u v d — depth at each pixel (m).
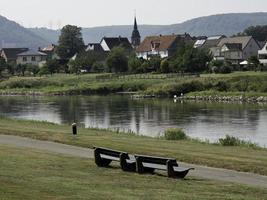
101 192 23.03
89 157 33.91
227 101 132.88
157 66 195.88
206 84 150.12
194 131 73.12
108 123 85.62
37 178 25.84
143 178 26.89
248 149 40.53
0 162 30.41
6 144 40.22
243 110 106.12
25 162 30.81
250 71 173.12
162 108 114.38
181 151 36.16
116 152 29.53
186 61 182.75
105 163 30.36
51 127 57.97
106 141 41.75
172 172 27.19
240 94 136.50
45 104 131.38
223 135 68.25
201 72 179.38
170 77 172.38
